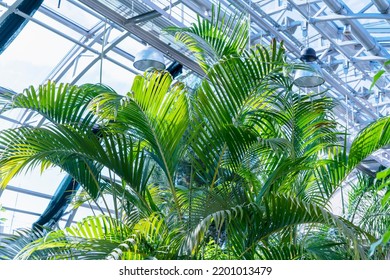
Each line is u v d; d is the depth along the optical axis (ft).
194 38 16.40
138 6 22.84
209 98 13.02
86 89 14.47
